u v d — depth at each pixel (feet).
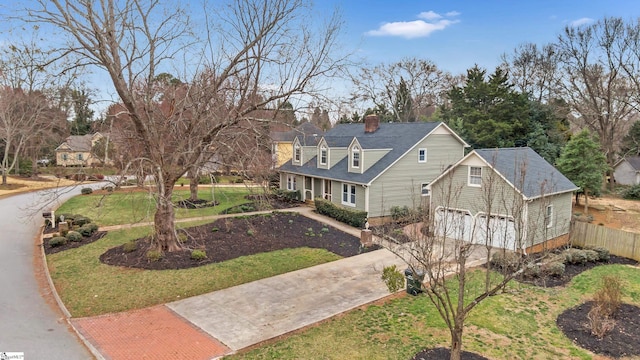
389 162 79.36
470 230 57.00
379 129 96.99
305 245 61.46
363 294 41.81
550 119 126.93
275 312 37.24
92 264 50.44
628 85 121.70
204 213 83.82
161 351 30.17
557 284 47.14
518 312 38.27
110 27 44.04
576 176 93.45
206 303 39.27
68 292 41.83
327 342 31.42
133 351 30.14
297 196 102.17
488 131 122.72
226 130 49.85
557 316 37.99
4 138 131.64
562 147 115.44
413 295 41.52
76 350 30.35
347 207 81.35
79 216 75.51
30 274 48.03
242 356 29.45
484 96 128.06
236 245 59.16
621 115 125.18
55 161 179.63
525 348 31.35
